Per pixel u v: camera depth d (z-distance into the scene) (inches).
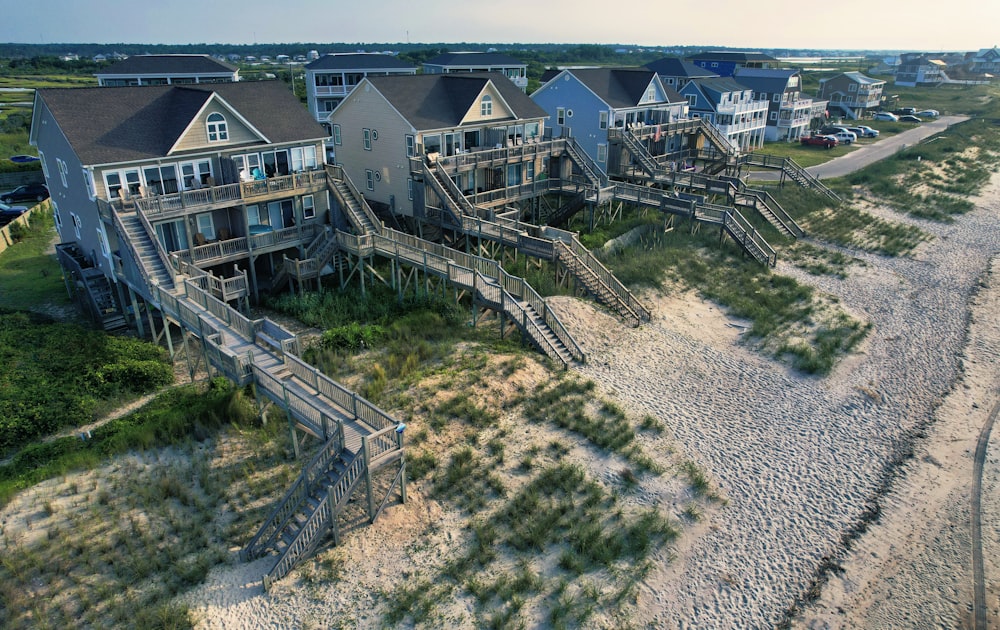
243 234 1206.3
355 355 965.2
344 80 2600.9
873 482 746.8
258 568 593.6
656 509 679.7
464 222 1321.4
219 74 2313.0
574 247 1180.5
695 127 2060.8
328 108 2623.0
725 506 695.1
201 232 1177.4
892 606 587.8
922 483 746.2
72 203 1166.3
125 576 578.9
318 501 619.8
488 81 1482.5
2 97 3750.0
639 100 1871.3
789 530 669.3
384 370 898.7
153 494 670.5
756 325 1111.0
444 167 1391.5
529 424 802.8
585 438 786.8
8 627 525.3
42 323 1111.6
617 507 677.9
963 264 1449.3
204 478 689.6
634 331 1077.8
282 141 1197.1
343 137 1589.6
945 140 2792.8
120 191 1026.1
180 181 1109.7
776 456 783.1
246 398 832.3
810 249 1509.6
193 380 937.5
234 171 1135.6
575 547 623.2
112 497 673.0
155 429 767.1
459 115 1462.8
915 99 4788.4
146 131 1088.8
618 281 1147.9
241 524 639.1
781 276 1325.0
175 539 620.7
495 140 1577.3
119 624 532.4
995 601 593.9
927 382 961.5
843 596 596.1
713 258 1408.7
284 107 1261.1
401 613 550.0
